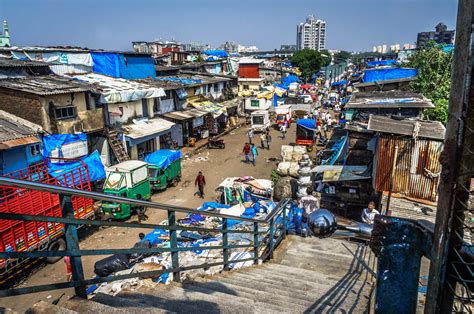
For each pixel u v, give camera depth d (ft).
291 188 59.93
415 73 97.04
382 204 43.70
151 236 44.78
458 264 5.21
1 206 36.42
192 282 17.30
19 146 56.59
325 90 227.61
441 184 5.16
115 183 57.72
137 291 14.12
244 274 21.03
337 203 54.85
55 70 84.17
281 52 523.70
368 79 100.94
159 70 124.36
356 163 56.95
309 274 21.70
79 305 10.03
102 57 95.81
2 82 64.39
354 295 17.46
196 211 15.38
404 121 47.62
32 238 40.27
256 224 23.26
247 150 93.56
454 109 4.78
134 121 88.17
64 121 66.59
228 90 148.25
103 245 50.26
